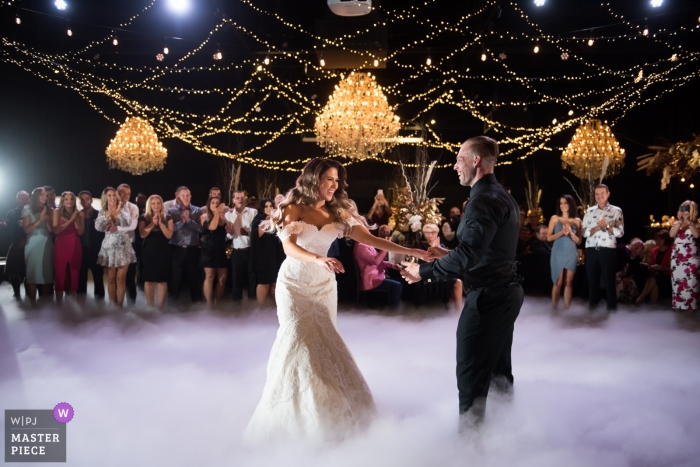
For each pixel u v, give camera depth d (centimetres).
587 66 1554
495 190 324
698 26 1132
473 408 326
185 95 1717
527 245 975
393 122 1359
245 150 1828
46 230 821
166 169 1831
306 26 1491
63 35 1353
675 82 1408
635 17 1289
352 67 1346
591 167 1290
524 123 1678
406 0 1456
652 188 1667
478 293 325
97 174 1600
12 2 1177
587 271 798
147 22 1395
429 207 904
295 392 327
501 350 334
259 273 796
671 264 810
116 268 792
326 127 1355
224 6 1348
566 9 1326
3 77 1277
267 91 1744
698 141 996
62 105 1471
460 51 1462
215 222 803
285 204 362
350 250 846
